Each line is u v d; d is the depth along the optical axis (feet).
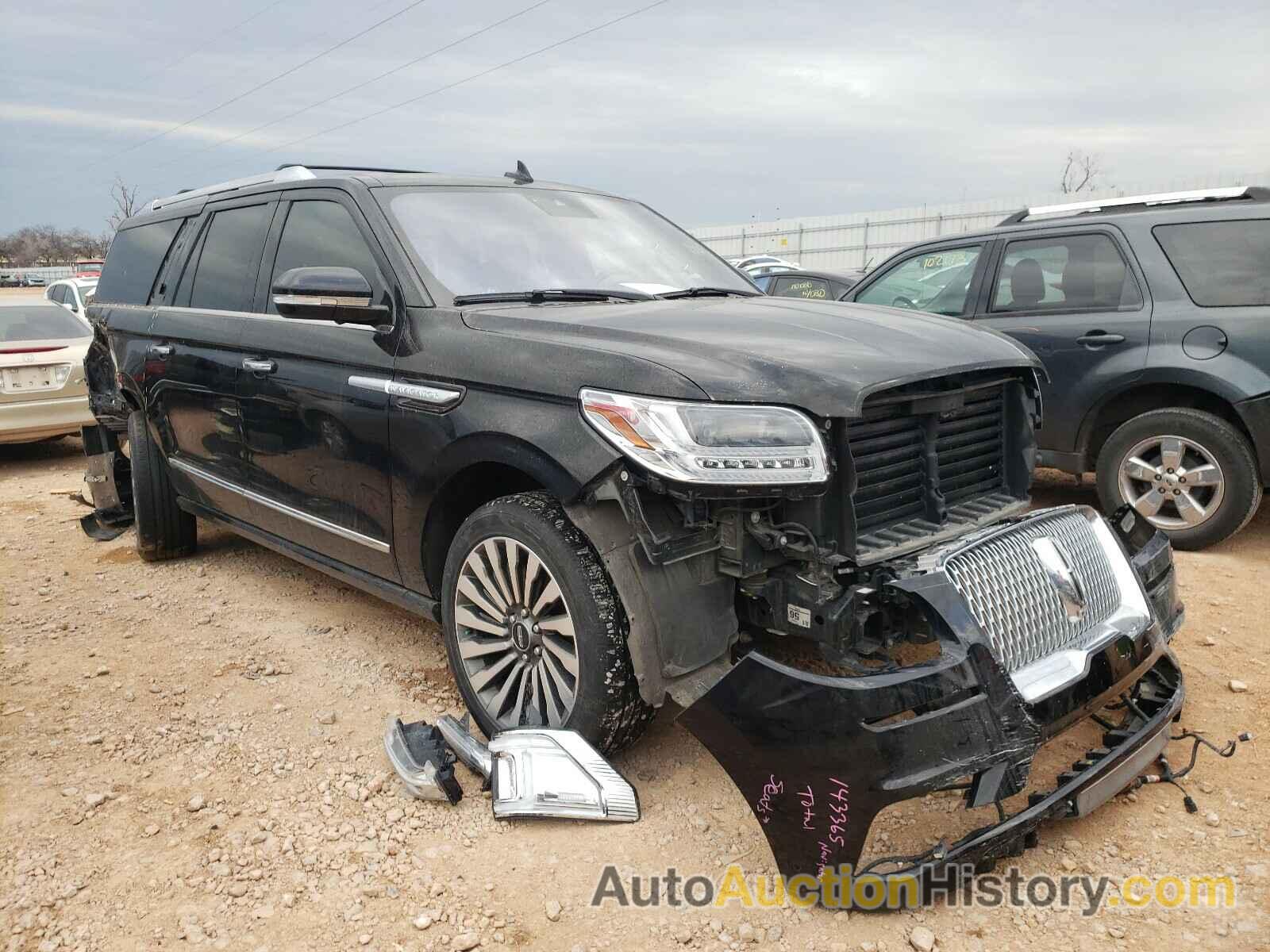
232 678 12.16
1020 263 18.15
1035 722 7.45
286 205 13.16
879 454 8.61
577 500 8.48
